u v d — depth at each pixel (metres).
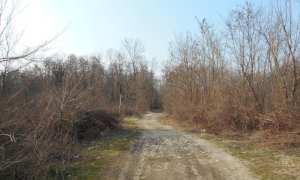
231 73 26.45
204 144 19.33
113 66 77.00
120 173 12.51
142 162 14.41
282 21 21.84
